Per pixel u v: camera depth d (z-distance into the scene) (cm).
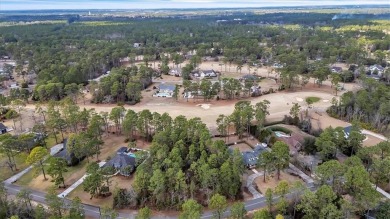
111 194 9512
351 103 15312
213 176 8875
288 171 10550
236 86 18062
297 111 14700
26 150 11912
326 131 11581
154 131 13075
